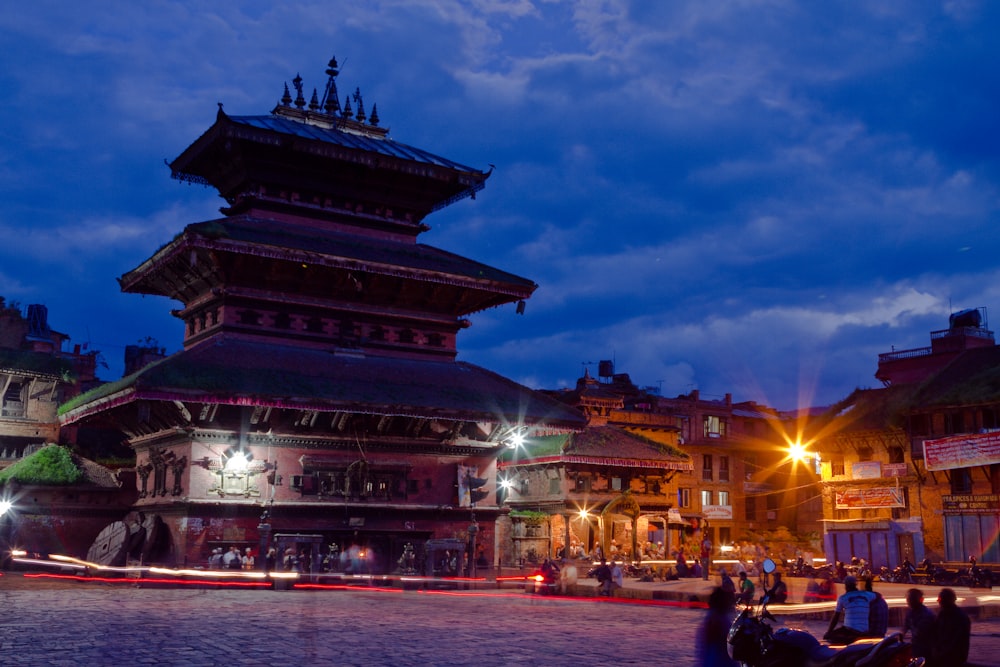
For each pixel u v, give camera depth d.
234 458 43.69
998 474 58.69
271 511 44.06
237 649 19.34
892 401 68.56
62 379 64.75
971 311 79.50
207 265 48.12
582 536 70.75
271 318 49.03
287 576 40.53
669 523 75.94
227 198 54.50
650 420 85.69
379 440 47.47
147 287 54.94
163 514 45.16
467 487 49.22
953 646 13.43
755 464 94.31
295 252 46.16
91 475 51.62
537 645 21.34
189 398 41.06
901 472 64.81
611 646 21.47
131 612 26.81
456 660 18.56
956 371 65.56
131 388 40.41
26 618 24.47
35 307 78.56
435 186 55.44
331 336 50.38
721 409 93.06
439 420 48.72
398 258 50.59
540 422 50.38
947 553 61.12
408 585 43.22
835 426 70.50
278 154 50.78
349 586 42.00
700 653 13.18
